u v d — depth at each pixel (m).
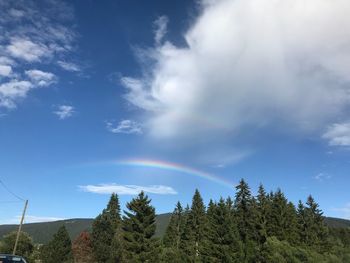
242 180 83.75
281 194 81.31
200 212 98.06
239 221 81.00
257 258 66.25
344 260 61.31
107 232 98.88
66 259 88.12
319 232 87.75
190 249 87.56
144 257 71.44
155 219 75.25
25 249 87.25
